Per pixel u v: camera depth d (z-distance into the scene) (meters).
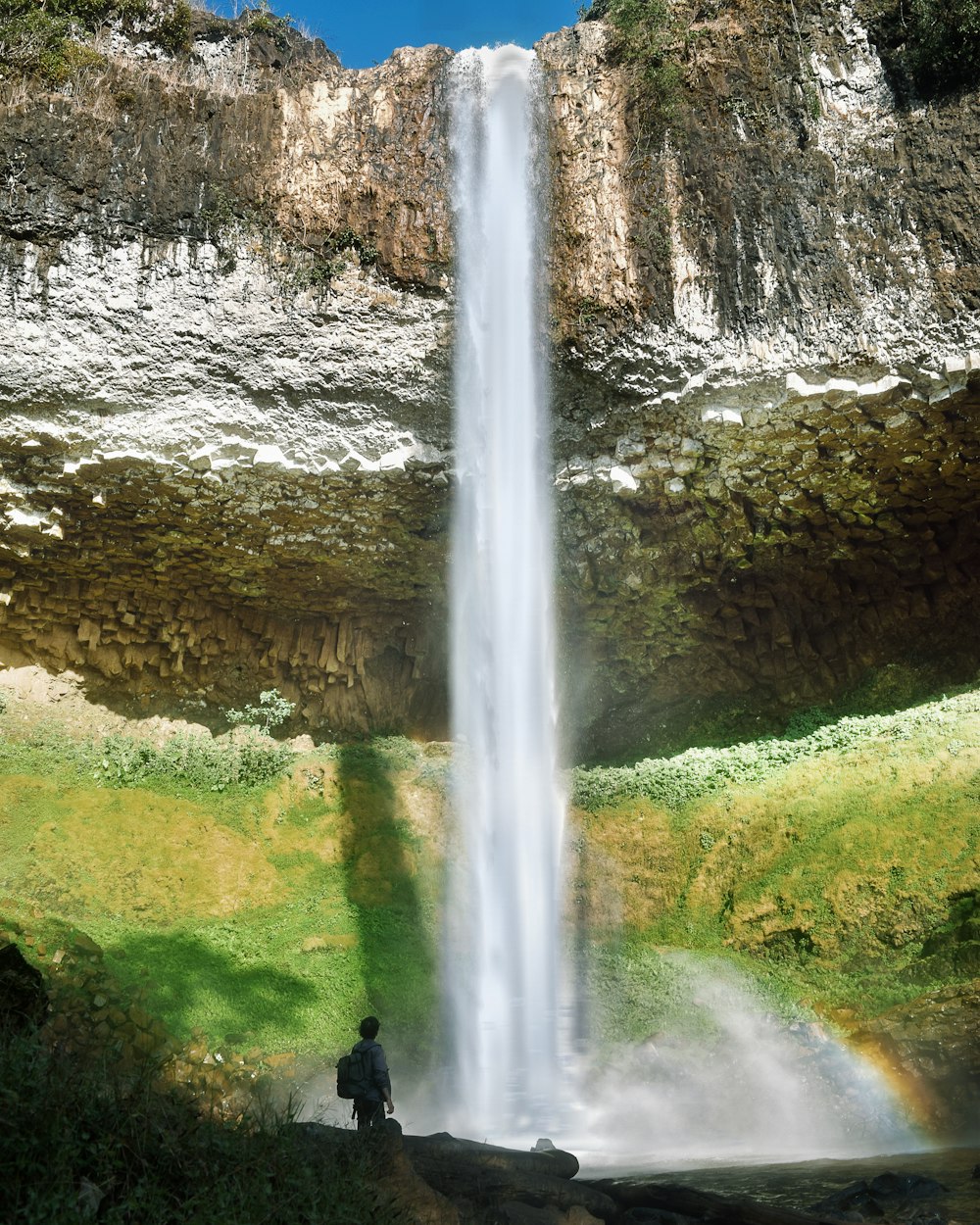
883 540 15.87
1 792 14.80
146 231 13.06
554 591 16.52
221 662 17.78
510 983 14.33
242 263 13.30
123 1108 4.45
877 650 17.02
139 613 16.94
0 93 12.96
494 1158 6.00
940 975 10.94
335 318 13.43
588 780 17.42
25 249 12.73
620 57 14.20
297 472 14.30
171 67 14.66
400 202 13.70
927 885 12.05
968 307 12.45
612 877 15.92
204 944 12.99
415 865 16.33
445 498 14.98
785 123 13.59
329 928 14.36
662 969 13.29
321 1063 10.47
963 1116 8.55
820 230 13.19
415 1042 11.99
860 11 13.51
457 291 13.66
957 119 12.91
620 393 13.78
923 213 12.83
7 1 13.43
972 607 16.19
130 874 14.33
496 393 13.98
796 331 13.07
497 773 17.31
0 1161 3.84
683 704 18.42
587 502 15.02
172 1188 4.16
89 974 9.01
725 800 15.93
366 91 14.12
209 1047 10.00
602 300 13.36
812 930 12.65
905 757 14.52
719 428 13.72
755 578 16.73
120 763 16.20
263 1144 4.56
